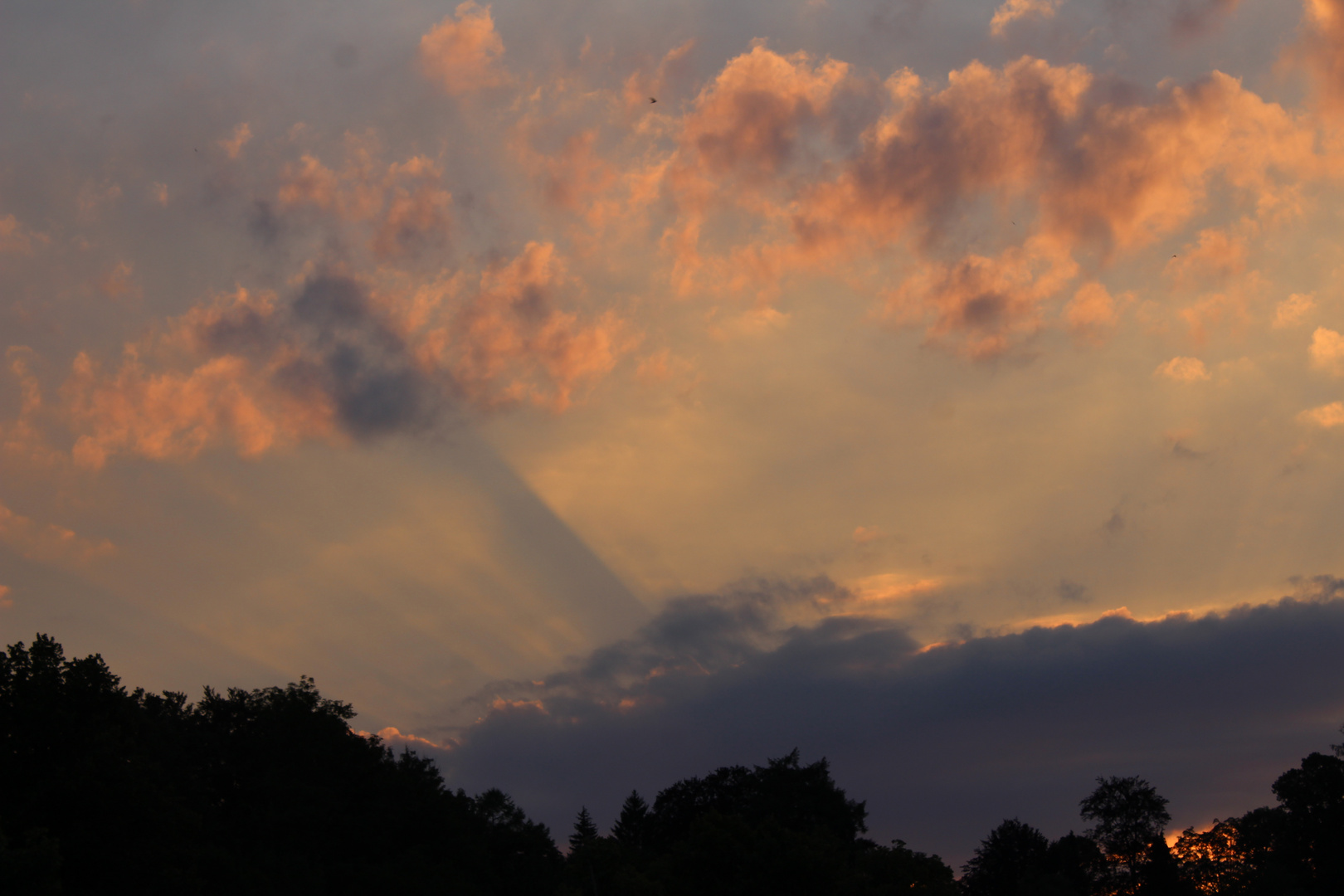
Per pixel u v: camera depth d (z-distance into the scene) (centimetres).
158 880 4578
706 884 4403
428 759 10019
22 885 3112
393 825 8519
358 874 7331
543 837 9719
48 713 4450
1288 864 9281
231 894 6169
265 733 8688
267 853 6912
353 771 8900
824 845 4638
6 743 4400
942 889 5375
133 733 5012
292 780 8131
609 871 5047
